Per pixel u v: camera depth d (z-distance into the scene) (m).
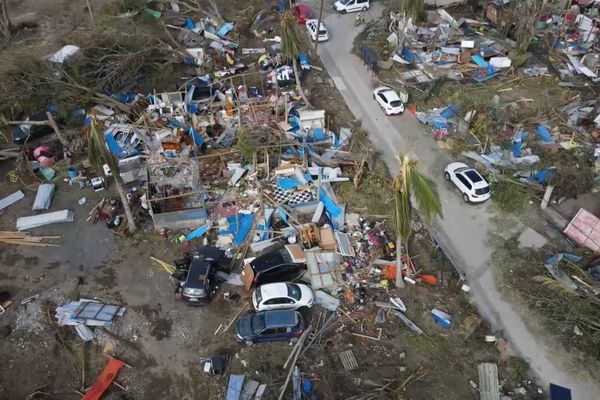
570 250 25.03
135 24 37.38
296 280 23.55
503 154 29.98
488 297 23.20
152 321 21.73
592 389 19.91
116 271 23.78
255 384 19.53
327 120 32.75
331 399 18.95
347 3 44.25
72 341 20.92
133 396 19.30
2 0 38.53
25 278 23.44
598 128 31.69
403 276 23.64
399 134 32.31
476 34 41.12
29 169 28.59
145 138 30.47
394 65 37.97
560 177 27.34
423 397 19.41
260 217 25.95
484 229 26.42
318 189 26.98
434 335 21.55
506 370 20.47
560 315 22.05
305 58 37.62
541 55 38.88
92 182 27.72
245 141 29.31
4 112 30.67
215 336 21.23
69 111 31.72
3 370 20.03
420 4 38.09
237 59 39.00
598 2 42.72
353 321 21.84
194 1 42.41
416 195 19.16
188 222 25.53
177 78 36.00
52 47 36.25
